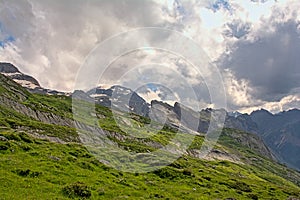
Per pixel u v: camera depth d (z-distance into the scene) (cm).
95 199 3925
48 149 6231
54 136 10244
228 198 5850
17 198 3262
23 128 10425
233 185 8406
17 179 3941
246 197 6919
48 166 4897
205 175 9031
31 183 3903
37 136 9744
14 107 17388
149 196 4547
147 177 6203
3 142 5631
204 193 6075
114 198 4044
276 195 8462
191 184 6775
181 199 4925
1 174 3994
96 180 4778
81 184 4069
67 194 3809
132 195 4450
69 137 10906
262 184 11800
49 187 3891
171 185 6119
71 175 4747
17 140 6594
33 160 5072
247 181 11731
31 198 3353
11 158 4875
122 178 5312
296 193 10119
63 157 5691
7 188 3553
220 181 8500
